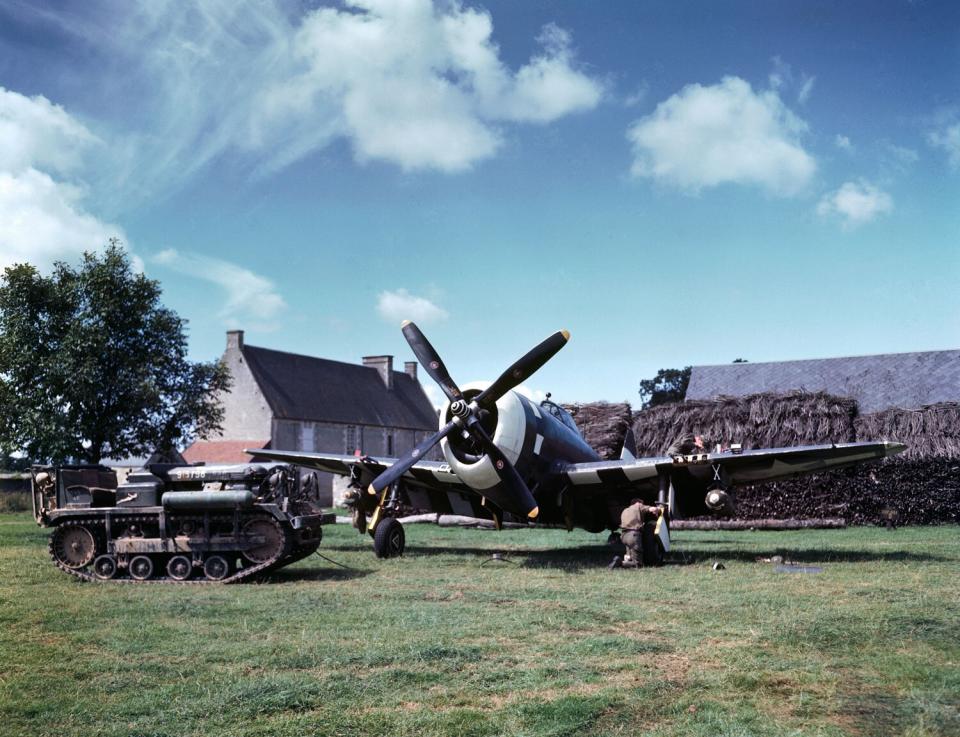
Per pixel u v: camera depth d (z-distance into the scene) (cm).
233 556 1018
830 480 2086
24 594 862
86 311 1845
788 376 3372
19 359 1770
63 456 1766
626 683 486
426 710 438
